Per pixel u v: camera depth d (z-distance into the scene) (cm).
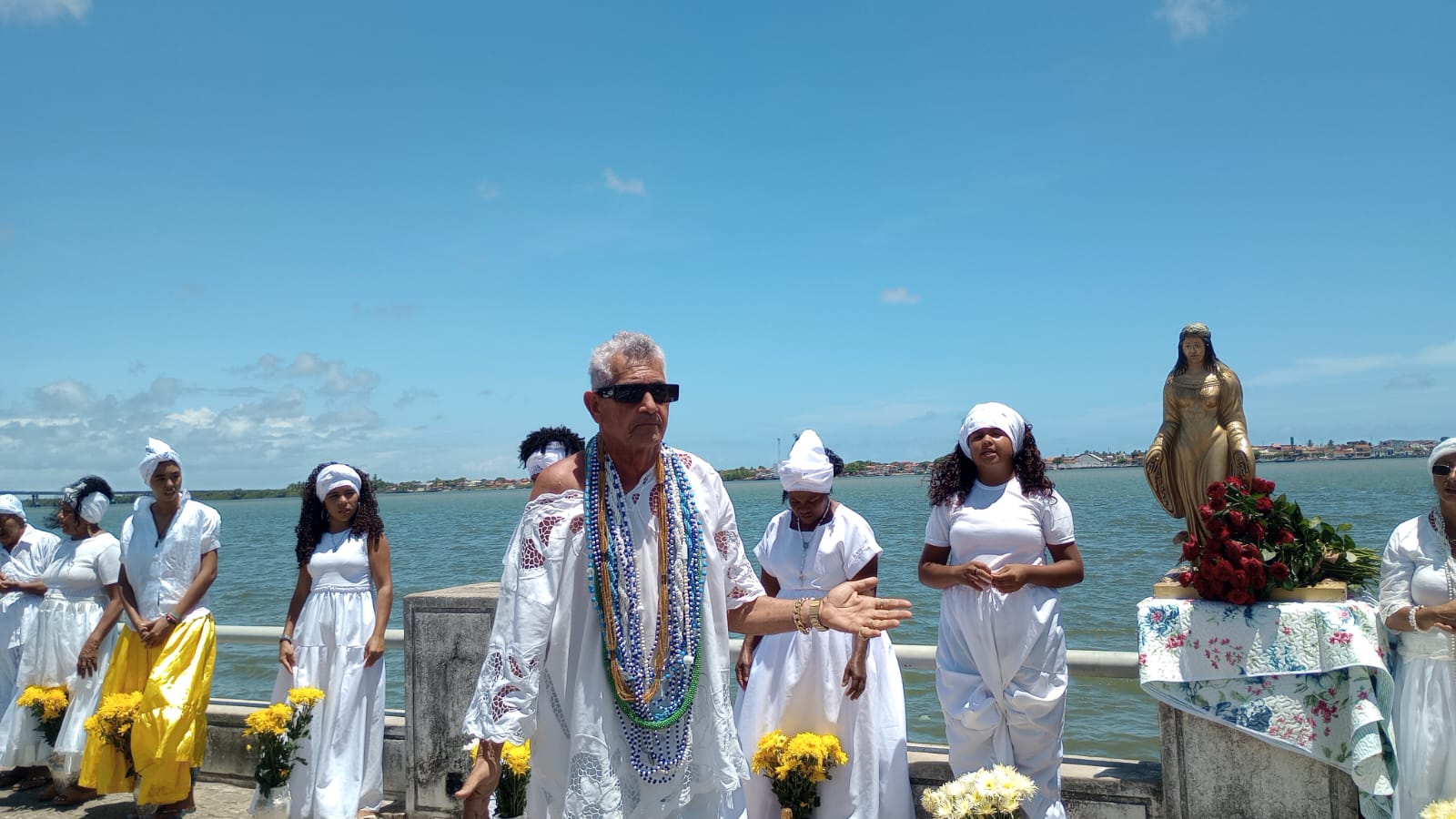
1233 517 420
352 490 570
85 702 630
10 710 652
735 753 299
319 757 542
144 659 597
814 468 486
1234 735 418
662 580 294
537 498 296
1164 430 479
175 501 600
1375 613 404
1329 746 399
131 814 603
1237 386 464
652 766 290
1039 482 455
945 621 460
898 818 466
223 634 700
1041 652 436
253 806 539
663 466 305
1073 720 861
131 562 594
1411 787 400
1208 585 421
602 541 290
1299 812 409
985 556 450
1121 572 1823
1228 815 419
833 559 489
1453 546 405
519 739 275
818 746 453
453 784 541
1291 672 400
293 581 2520
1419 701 403
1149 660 423
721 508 314
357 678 554
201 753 586
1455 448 401
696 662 297
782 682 480
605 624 287
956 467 469
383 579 575
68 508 667
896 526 3288
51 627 654
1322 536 426
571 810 282
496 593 550
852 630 294
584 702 286
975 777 347
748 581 319
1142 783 438
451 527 5466
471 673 538
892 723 475
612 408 289
